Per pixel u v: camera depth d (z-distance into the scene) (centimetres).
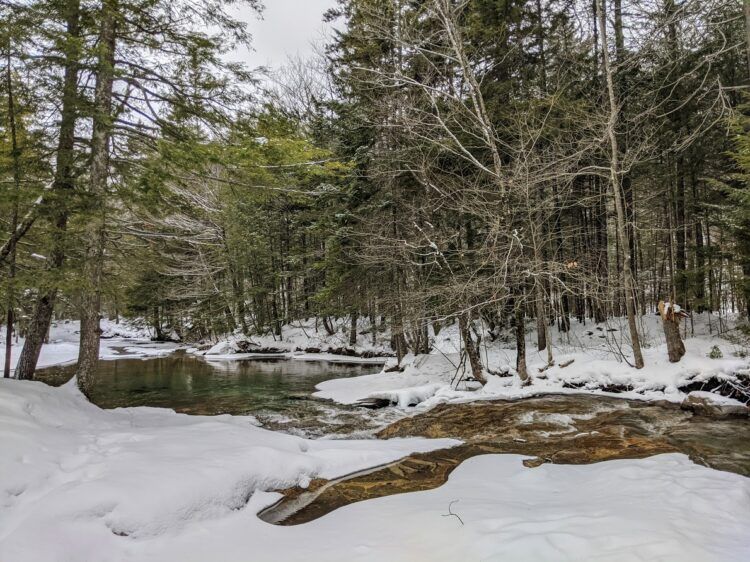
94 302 834
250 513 468
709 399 882
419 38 1153
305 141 850
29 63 715
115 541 374
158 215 977
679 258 1581
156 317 3334
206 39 844
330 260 1622
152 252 1220
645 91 1382
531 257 1267
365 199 1572
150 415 815
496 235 1062
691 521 364
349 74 1481
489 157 1364
